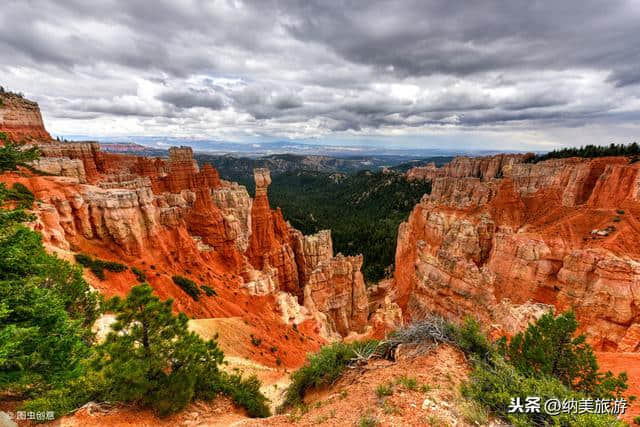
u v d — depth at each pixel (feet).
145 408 47.39
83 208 127.13
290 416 43.86
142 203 147.33
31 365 36.83
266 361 116.98
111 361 44.04
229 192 243.60
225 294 155.74
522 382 41.22
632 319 112.27
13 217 41.98
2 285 36.99
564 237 159.84
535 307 105.70
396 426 35.09
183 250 161.99
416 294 164.66
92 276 108.58
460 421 35.99
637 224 150.41
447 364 47.52
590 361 50.37
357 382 47.98
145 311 46.14
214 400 57.57
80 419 41.45
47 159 140.15
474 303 123.75
